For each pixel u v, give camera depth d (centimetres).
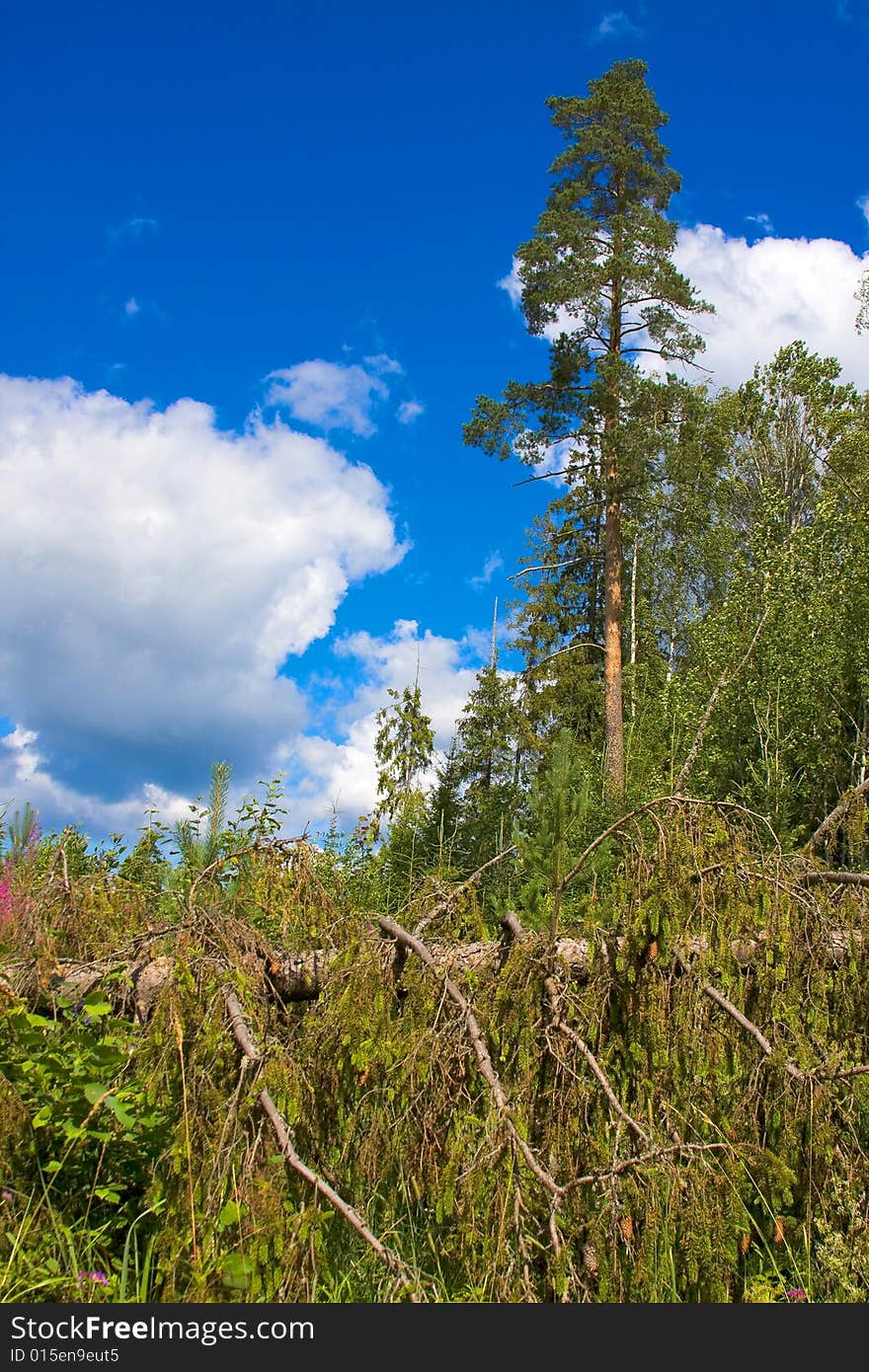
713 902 306
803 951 321
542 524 3003
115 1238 289
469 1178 250
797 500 2502
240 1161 247
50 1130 289
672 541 2748
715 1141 296
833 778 1216
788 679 1275
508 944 318
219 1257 233
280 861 363
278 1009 316
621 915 305
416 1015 292
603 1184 259
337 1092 282
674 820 311
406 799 1149
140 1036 311
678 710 1426
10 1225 266
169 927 321
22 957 327
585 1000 298
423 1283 255
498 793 1077
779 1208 300
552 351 2225
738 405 2667
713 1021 321
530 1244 252
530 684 2755
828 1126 292
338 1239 269
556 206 2234
